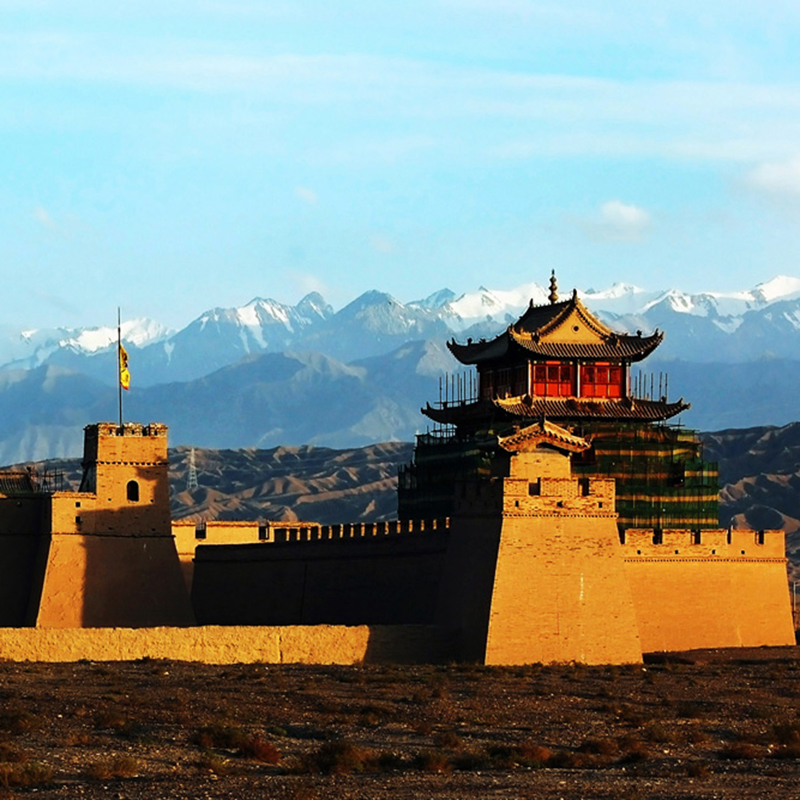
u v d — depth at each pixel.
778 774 172.62
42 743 183.12
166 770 169.50
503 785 163.62
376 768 173.88
